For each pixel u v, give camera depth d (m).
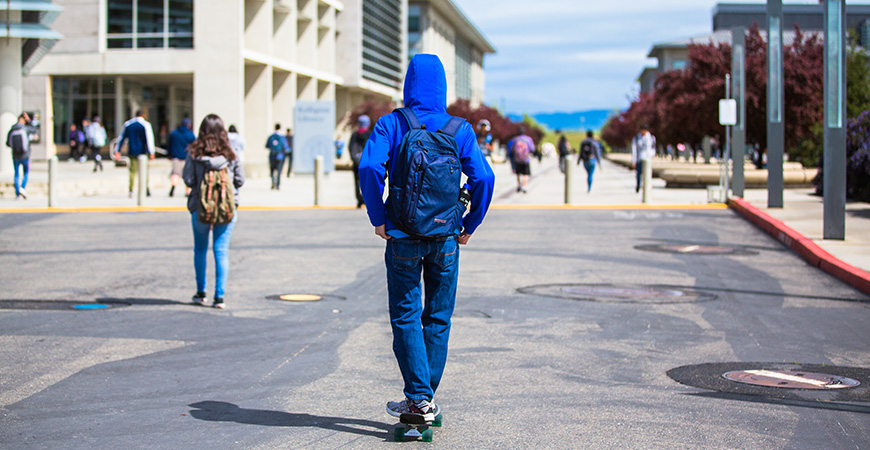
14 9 28.73
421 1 93.38
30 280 10.10
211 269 11.08
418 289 4.47
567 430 4.69
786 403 5.21
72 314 8.06
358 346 6.82
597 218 17.09
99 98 43.78
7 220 16.59
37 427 4.73
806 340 7.11
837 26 12.57
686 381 5.77
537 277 10.46
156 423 4.81
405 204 4.25
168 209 18.77
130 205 19.80
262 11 46.69
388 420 4.89
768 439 4.53
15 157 20.84
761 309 8.48
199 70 42.53
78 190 23.20
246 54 43.38
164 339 7.03
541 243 13.62
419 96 4.51
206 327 7.52
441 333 4.57
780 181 17.42
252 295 9.23
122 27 43.03
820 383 5.70
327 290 9.58
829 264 10.79
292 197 23.52
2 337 7.03
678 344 6.95
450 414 5.00
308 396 5.39
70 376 5.84
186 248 12.98
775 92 17.41
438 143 4.32
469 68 123.69
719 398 5.34
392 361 6.34
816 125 31.72
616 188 27.77
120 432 4.65
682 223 16.16
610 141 120.88
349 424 4.80
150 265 11.35
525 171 24.47
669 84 50.56
